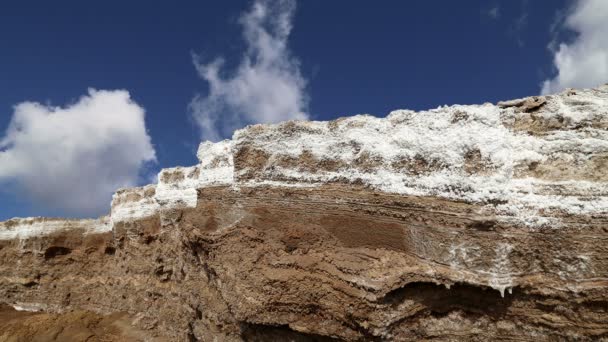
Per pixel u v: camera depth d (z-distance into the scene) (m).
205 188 12.93
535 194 8.30
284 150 11.22
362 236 9.59
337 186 10.21
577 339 7.70
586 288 7.64
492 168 8.59
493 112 8.96
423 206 8.94
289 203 10.77
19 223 29.20
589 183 8.09
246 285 10.63
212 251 11.90
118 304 23.86
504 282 8.08
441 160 9.05
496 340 8.27
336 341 9.41
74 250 27.73
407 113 9.78
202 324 13.08
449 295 8.65
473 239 8.41
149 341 19.83
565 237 7.92
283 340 10.20
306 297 9.71
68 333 22.20
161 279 20.62
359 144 10.14
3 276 28.50
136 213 23.81
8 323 24.70
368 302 8.74
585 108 8.58
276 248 10.63
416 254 8.90
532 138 8.73
